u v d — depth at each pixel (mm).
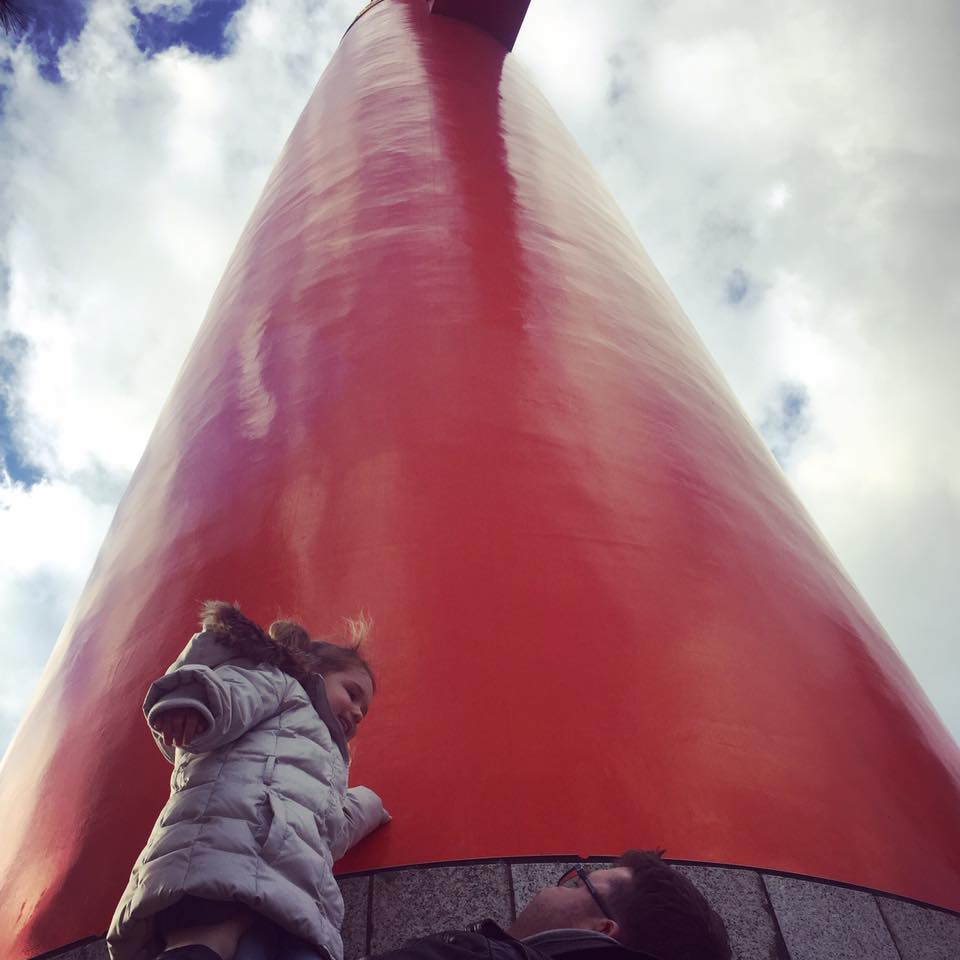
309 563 5980
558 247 9844
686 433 7688
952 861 5043
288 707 3102
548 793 4656
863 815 4992
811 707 5523
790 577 6688
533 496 6234
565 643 5320
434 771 4762
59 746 5992
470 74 14258
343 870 4457
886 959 4379
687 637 5562
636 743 4906
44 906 4895
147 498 8039
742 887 4441
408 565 5766
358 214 10133
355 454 6695
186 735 2766
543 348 7824
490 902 4312
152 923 2646
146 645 6137
